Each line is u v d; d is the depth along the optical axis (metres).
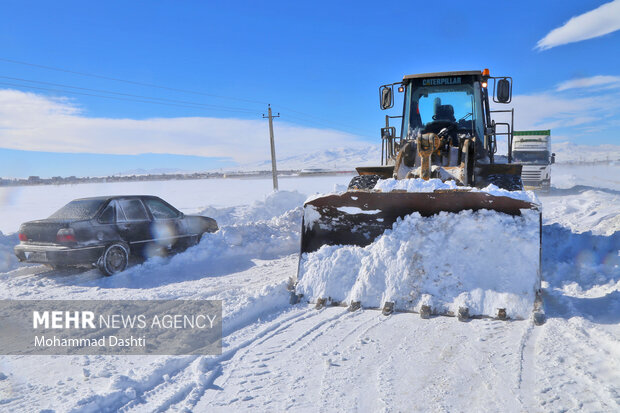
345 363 3.48
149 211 7.64
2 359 3.72
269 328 4.31
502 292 4.41
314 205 5.36
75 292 5.80
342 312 4.69
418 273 4.73
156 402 2.94
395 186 5.12
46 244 6.60
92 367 3.53
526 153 21.95
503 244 4.55
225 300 5.14
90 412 2.80
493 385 3.02
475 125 6.96
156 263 7.39
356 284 4.91
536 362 3.32
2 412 2.80
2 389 3.15
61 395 3.02
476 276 4.56
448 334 3.96
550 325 4.01
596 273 5.50
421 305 4.52
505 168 6.62
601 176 45.44
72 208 7.07
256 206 16.89
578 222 10.74
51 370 3.49
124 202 7.30
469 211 4.77
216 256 7.97
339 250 5.20
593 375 3.06
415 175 6.12
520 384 3.01
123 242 7.02
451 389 3.00
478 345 3.69
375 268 4.89
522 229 4.54
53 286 6.15
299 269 5.32
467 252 4.66
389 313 4.54
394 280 4.77
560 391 2.88
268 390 3.10
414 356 3.55
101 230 6.76
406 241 4.90
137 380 3.18
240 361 3.60
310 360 3.56
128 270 7.03
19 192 45.59
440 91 7.23
